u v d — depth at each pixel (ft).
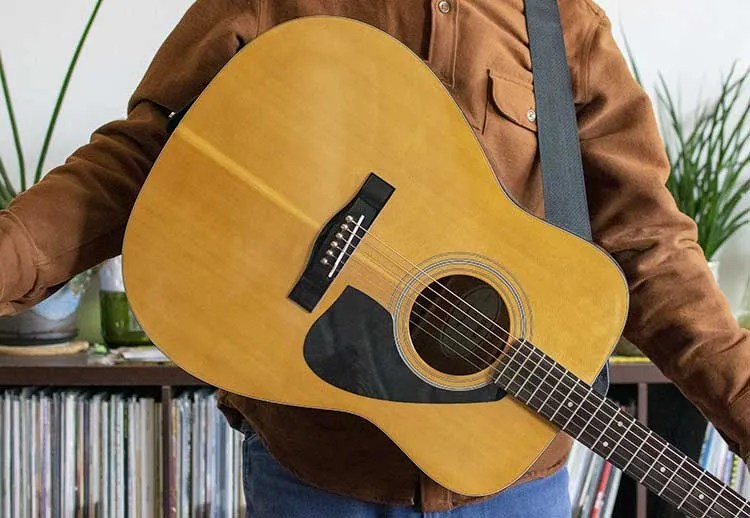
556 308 3.02
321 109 2.90
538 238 3.01
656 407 6.07
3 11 6.12
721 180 6.48
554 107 3.27
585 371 3.02
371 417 2.94
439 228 2.97
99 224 2.92
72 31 6.17
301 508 3.20
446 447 2.97
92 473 5.50
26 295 2.82
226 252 2.87
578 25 3.38
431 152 2.95
